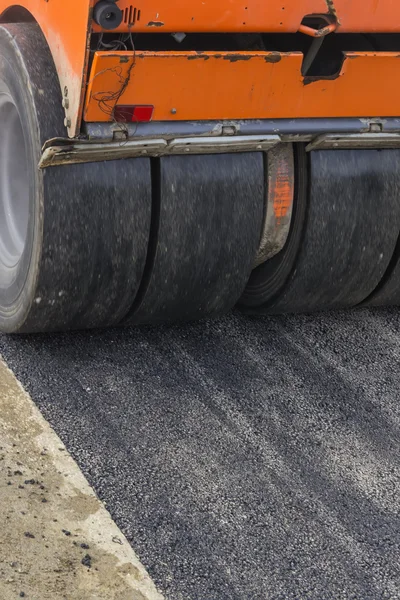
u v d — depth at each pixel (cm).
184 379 384
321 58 344
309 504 316
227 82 322
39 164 337
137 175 352
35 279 358
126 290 372
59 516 297
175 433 348
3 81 371
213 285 384
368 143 368
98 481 317
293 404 374
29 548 282
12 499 302
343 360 409
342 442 353
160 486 318
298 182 382
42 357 390
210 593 274
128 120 325
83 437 340
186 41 341
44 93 340
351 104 346
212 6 302
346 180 378
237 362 400
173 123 333
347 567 290
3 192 423
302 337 425
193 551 290
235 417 361
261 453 341
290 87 332
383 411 375
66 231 349
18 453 326
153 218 363
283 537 300
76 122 323
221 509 310
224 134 341
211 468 330
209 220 365
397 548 300
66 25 318
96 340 406
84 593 268
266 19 309
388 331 436
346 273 401
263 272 418
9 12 400
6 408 352
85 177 345
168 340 412
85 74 308
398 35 351
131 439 341
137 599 269
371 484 330
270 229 387
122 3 294
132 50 309
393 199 388
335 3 312
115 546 288
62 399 362
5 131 412
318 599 276
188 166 357
